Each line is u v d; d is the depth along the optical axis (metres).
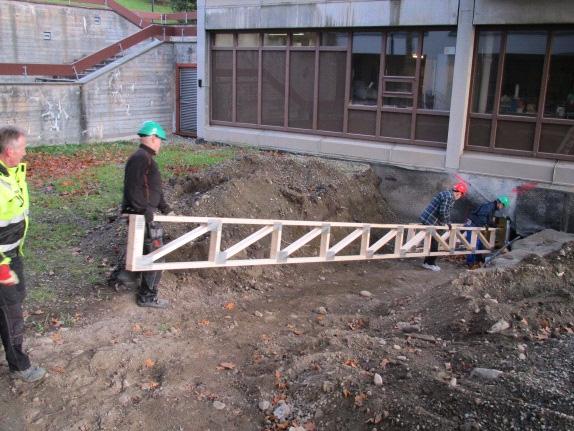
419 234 8.85
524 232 11.11
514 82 11.15
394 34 12.62
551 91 10.77
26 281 6.54
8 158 4.16
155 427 4.20
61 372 4.73
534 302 6.07
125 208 5.85
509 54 11.12
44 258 7.30
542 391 4.16
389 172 12.75
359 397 4.30
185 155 14.43
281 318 6.61
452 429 3.85
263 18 14.59
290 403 4.48
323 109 14.09
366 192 11.63
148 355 5.17
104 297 6.33
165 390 4.65
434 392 4.30
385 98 12.99
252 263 6.62
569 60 10.50
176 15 25.84
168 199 9.22
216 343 5.65
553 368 4.64
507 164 11.16
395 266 9.85
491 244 10.66
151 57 18.91
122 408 4.39
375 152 12.98
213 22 15.70
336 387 4.49
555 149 10.85
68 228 8.53
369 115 13.27
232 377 4.96
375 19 12.57
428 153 12.20
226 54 15.92
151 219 5.79
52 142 16.31
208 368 5.08
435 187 12.18
